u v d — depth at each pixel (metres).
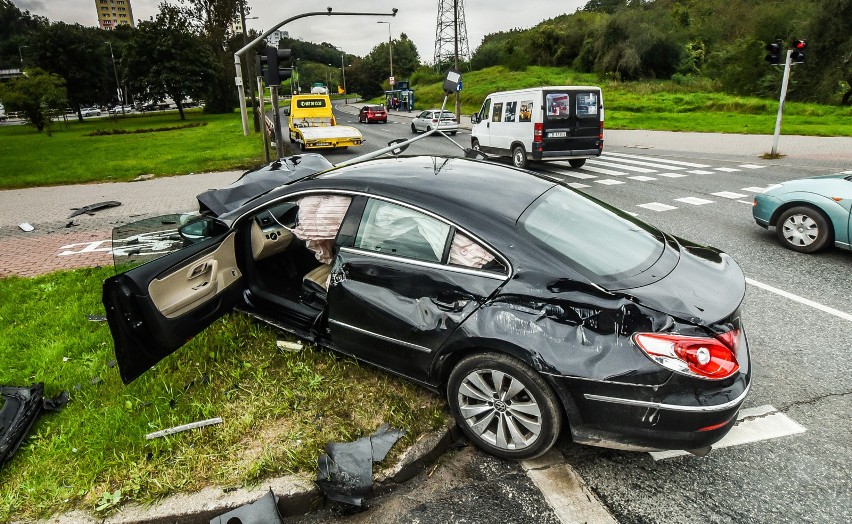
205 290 3.46
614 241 2.94
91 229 8.57
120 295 2.92
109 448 2.88
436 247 2.84
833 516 2.43
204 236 3.64
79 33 59.78
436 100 56.41
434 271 2.81
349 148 20.34
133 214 9.67
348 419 3.06
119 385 3.45
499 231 2.72
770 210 6.61
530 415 2.66
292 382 3.41
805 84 34.22
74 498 2.58
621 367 2.36
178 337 3.27
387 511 2.54
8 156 21.77
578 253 2.70
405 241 2.95
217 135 28.06
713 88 40.69
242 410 3.16
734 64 39.88
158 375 3.53
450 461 2.87
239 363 3.63
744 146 17.41
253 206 3.70
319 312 3.73
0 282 5.71
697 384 2.33
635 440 2.48
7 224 9.20
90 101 61.50
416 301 2.85
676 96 35.75
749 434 3.03
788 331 4.28
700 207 8.92
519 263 2.61
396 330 2.93
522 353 2.51
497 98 14.99
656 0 69.31
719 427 2.39
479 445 2.89
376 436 2.91
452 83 6.38
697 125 24.05
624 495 2.60
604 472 2.76
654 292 2.48
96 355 3.87
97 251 7.12
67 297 5.13
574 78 51.31
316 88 45.56
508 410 2.71
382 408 3.14
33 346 4.09
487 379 2.78
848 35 32.28
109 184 13.62
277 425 3.03
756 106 28.91
